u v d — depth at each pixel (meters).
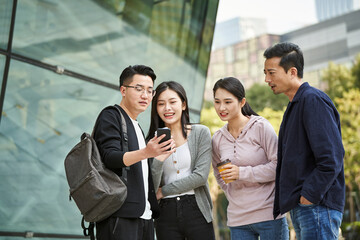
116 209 2.52
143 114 5.43
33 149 4.23
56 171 4.43
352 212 17.33
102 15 4.95
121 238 2.56
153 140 2.41
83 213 2.52
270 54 2.88
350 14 32.16
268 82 2.93
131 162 2.47
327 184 2.53
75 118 4.64
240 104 3.29
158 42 5.67
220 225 19.95
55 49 4.44
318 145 2.57
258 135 3.23
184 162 3.29
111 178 2.53
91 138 2.60
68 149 4.56
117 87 5.15
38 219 4.26
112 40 5.07
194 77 6.32
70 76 4.58
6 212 4.01
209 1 6.29
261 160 3.21
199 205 3.22
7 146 4.01
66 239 4.51
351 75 24.70
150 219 2.88
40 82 4.29
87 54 4.78
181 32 5.98
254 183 3.19
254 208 3.14
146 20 5.48
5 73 3.97
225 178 3.09
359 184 18.47
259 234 3.19
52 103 4.40
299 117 2.72
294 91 2.88
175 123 3.35
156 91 3.31
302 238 2.69
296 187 2.68
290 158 2.73
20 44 4.11
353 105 20.08
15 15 4.05
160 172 3.14
